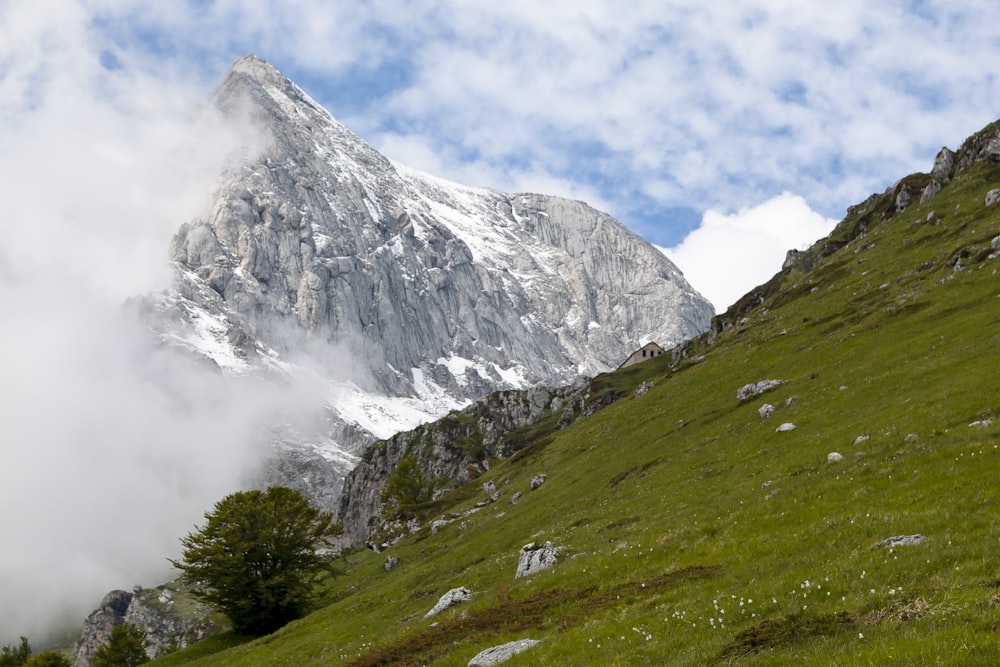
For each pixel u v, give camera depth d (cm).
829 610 1992
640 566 3528
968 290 7169
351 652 4409
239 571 8106
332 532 8794
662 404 9019
